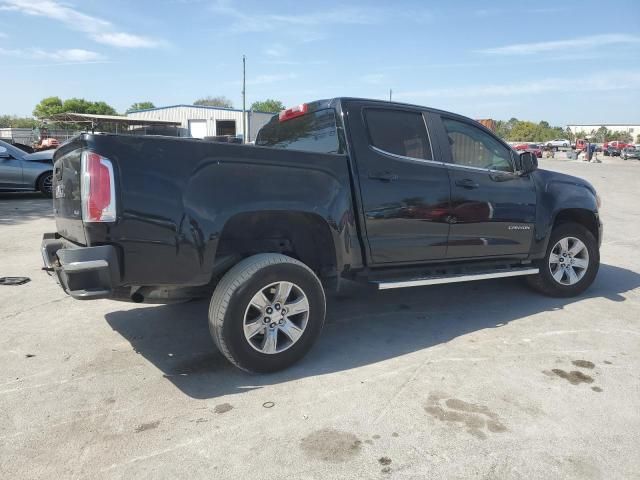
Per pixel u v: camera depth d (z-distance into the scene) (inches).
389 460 106.8
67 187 136.9
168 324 183.9
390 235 166.4
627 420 123.6
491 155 195.2
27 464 104.3
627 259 308.2
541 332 181.0
